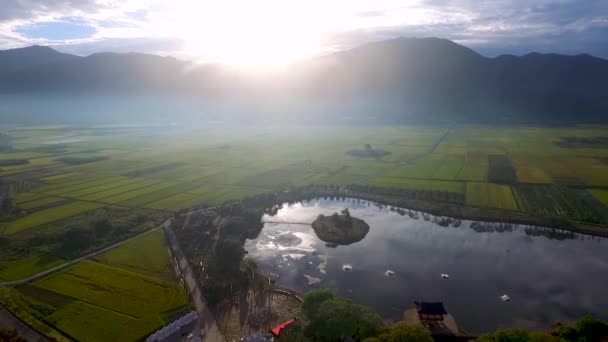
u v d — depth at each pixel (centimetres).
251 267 14125
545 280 13638
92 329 10581
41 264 14500
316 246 16862
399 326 9000
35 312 11288
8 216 19762
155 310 11488
